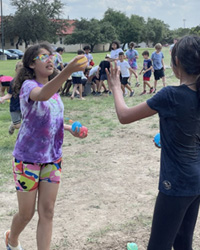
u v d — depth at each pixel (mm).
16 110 6898
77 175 5680
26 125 2965
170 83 16672
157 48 13859
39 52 2955
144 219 4195
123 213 4379
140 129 8516
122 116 2453
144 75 13812
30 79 3012
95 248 3639
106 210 4473
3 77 11719
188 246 2674
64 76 2561
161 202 2424
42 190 3070
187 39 2348
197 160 2400
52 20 78312
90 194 4969
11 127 7129
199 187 2395
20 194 3043
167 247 2475
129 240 3770
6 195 5051
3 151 6965
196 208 2600
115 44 13438
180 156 2354
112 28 91938
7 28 74438
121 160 6355
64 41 89062
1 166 6152
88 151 6926
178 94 2316
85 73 13969
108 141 7586
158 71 14023
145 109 2369
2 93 11828
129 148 7043
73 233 3939
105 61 13477
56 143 3078
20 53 57125
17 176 3023
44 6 76062
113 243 3719
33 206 3113
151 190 5035
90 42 88375
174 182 2357
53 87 2623
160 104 2332
